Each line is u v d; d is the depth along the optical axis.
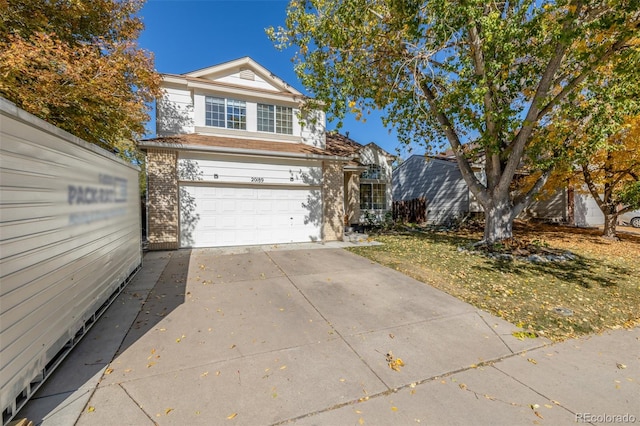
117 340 3.49
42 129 2.66
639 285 5.97
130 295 4.97
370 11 7.46
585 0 5.77
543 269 6.96
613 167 10.84
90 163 3.74
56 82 6.35
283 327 3.90
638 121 8.73
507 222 9.28
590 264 7.54
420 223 18.91
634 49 6.06
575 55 7.00
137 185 6.36
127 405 2.43
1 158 2.11
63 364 2.98
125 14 8.78
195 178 8.90
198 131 10.24
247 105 10.98
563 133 8.09
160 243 8.52
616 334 3.92
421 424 2.28
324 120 12.16
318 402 2.52
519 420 2.33
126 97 7.91
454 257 8.09
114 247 4.70
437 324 4.08
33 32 6.82
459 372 2.99
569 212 17.36
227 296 4.97
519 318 4.32
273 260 7.47
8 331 2.14
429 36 7.20
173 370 2.93
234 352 3.28
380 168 16.88
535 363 3.17
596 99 7.16
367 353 3.31
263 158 9.70
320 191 10.70
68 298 3.10
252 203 9.64
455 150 9.59
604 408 2.48
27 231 2.41
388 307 4.63
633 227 16.25
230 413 2.37
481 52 7.29
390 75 9.04
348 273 6.41
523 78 9.14
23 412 2.32
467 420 2.32
